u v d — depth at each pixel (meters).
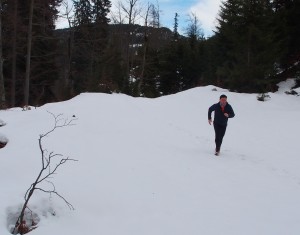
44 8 25.72
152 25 36.03
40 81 30.41
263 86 24.00
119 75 34.00
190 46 44.62
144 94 32.59
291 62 25.47
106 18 42.91
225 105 10.39
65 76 34.69
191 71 41.25
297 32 25.20
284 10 25.08
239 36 24.53
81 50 39.31
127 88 28.48
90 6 42.81
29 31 22.92
